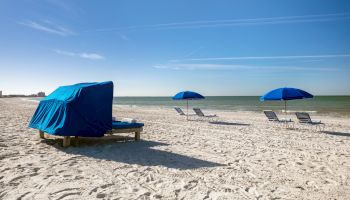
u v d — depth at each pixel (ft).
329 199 13.58
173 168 18.49
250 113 81.30
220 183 15.65
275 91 40.50
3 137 27.68
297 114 40.06
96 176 16.33
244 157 22.20
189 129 39.37
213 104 180.96
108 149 24.18
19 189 13.78
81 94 24.62
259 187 15.12
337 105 150.00
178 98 54.08
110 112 26.09
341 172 18.31
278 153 23.99
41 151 22.48
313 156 23.00
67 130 23.54
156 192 14.02
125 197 13.23
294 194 14.17
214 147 26.13
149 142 28.14
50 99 28.37
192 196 13.62
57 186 14.37
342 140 31.53
